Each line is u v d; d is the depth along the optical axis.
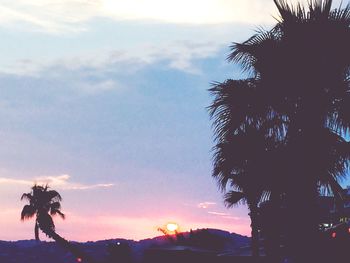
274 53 12.64
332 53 12.44
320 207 12.43
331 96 12.65
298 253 11.95
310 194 12.20
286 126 12.83
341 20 12.59
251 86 13.19
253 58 13.14
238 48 13.20
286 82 12.62
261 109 12.77
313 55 12.47
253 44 13.07
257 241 20.05
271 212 12.95
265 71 12.77
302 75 12.48
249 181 13.11
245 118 12.98
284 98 12.78
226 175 14.70
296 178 12.27
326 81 12.54
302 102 12.62
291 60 12.52
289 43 12.56
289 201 12.26
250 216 19.19
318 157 12.30
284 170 12.41
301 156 12.33
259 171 12.71
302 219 12.06
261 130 12.92
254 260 20.08
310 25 12.52
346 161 12.48
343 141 12.60
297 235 12.02
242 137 12.90
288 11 12.69
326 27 12.45
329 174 12.51
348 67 12.62
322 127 12.60
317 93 12.54
